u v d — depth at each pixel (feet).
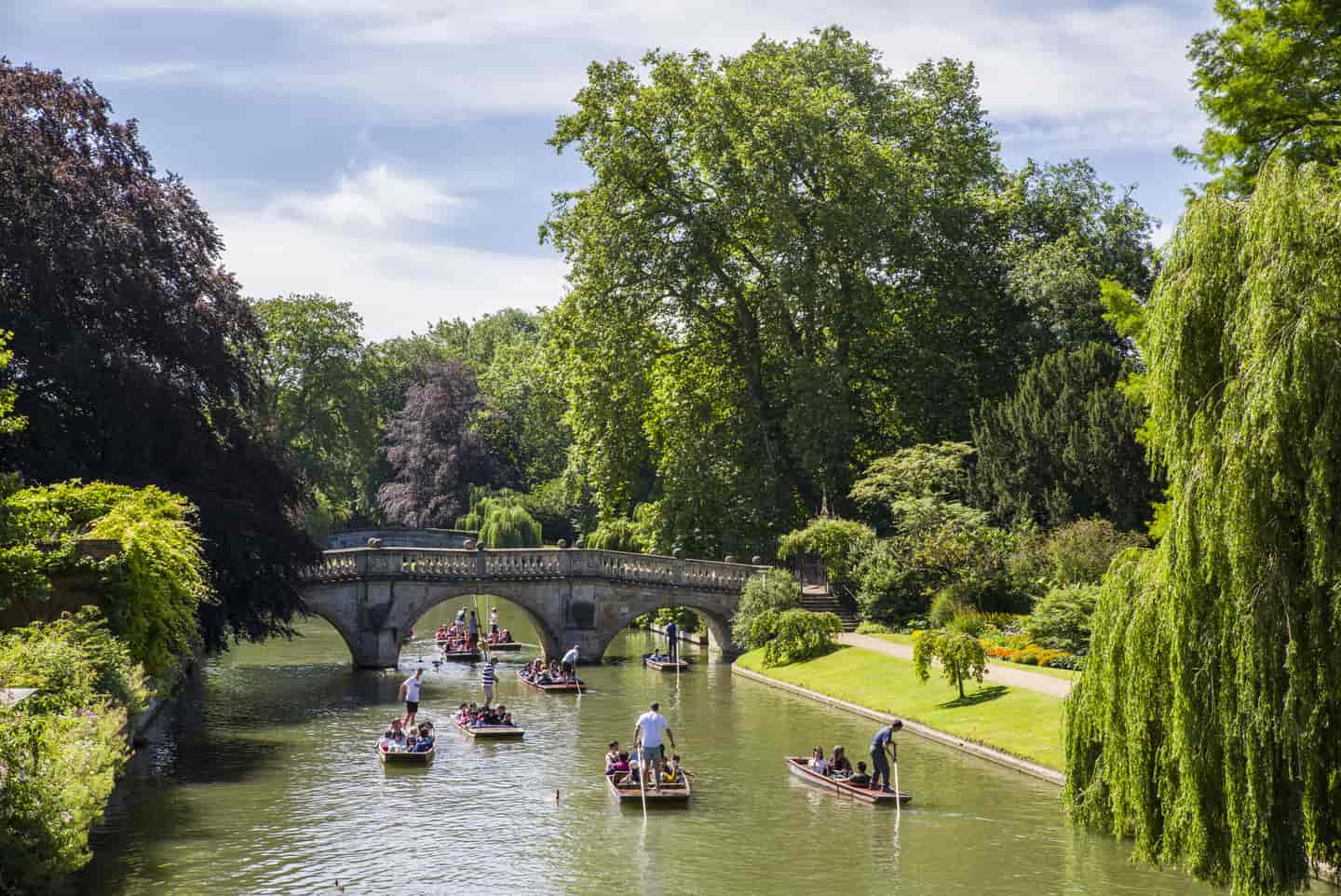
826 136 192.65
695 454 208.85
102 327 133.18
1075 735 75.51
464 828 84.43
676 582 192.75
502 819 86.94
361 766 104.99
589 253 199.62
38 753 60.03
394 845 80.07
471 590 183.93
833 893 70.38
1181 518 59.36
